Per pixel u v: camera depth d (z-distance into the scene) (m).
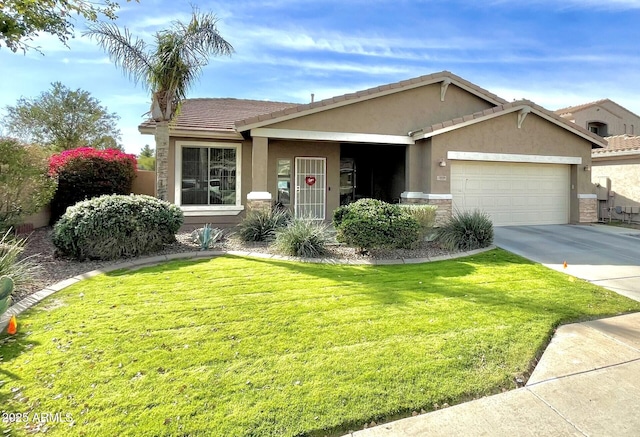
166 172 11.19
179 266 8.20
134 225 8.63
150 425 3.06
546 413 3.30
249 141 14.79
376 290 6.56
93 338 4.58
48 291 6.29
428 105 14.31
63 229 8.22
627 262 9.15
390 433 3.05
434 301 5.98
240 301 5.92
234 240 11.23
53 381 3.67
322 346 4.41
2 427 3.04
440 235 10.73
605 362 4.17
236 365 3.98
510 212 14.43
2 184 9.45
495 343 4.50
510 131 13.98
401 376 3.78
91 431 3.00
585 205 15.02
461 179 13.75
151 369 3.89
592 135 14.79
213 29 11.02
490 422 3.19
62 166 14.43
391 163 17.20
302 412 3.24
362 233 9.16
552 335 4.85
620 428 3.11
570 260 9.32
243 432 3.00
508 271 8.08
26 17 8.36
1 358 4.09
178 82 11.05
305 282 7.04
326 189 15.80
